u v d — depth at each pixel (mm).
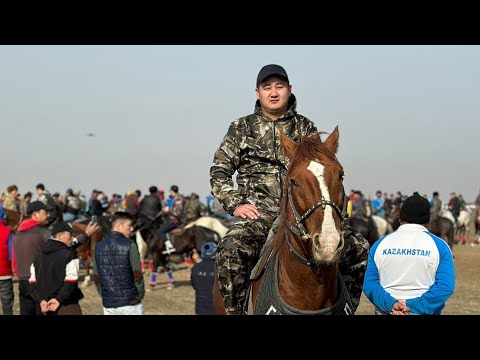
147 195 15273
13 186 19594
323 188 3455
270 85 4496
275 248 4035
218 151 4574
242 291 4332
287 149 3869
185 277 16891
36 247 7914
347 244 4102
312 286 3709
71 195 21219
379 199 30422
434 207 23172
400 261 4730
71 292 6641
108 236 7195
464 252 23781
